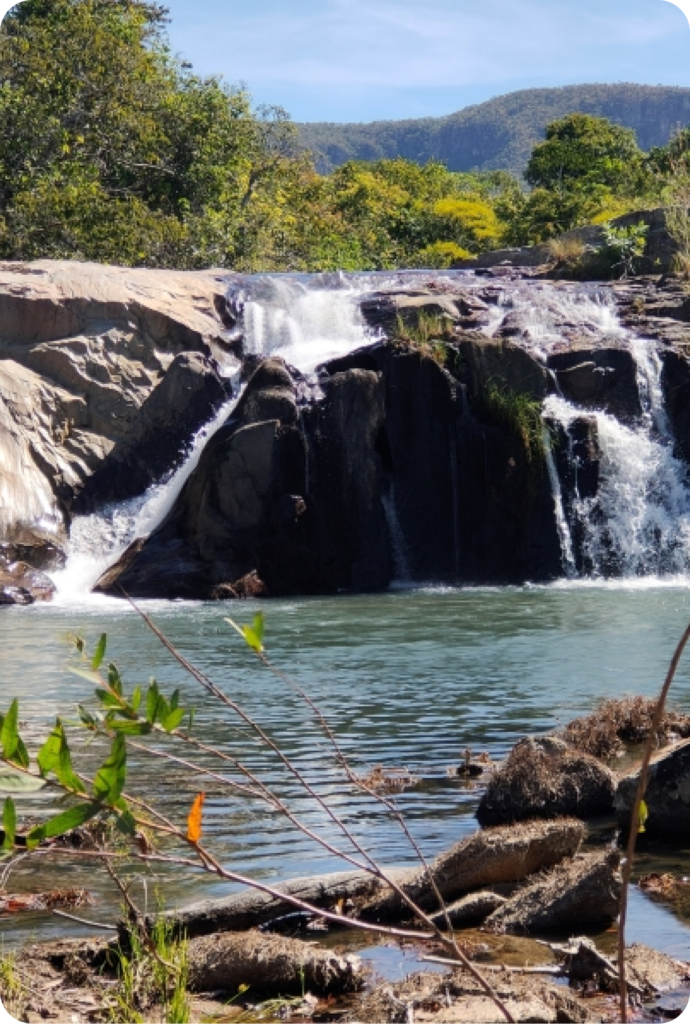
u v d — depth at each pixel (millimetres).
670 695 11164
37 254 34969
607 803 7746
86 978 5250
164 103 41094
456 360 24297
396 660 13609
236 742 9672
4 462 22453
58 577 21953
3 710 10734
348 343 26141
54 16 42438
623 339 25938
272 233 45344
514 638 15273
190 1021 4801
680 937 5684
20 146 37375
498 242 71625
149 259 36906
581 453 23938
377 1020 4750
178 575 21266
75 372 23797
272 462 22219
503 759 9000
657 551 23906
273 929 5926
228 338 25703
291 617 17797
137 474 23688
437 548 23516
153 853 3516
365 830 7383
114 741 3109
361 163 91625
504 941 5719
